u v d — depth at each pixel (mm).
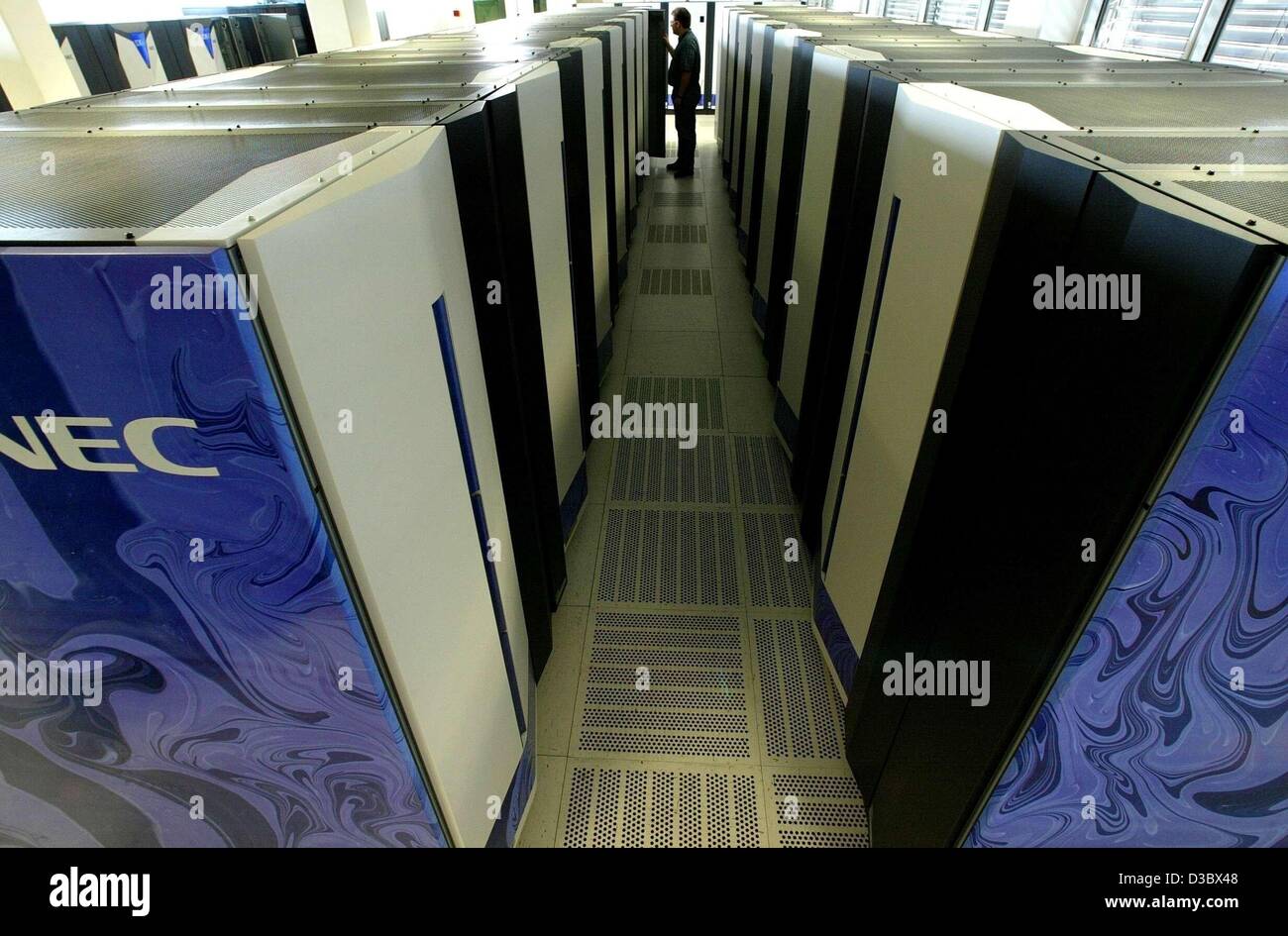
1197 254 746
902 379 1680
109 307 731
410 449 1130
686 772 2109
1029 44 3271
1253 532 752
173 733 1147
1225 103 1641
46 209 816
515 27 5062
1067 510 985
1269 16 2891
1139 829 1010
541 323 2213
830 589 2334
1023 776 1149
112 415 806
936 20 6719
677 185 8320
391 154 1115
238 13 5809
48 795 1245
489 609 1565
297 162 1045
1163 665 889
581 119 2803
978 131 1295
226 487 859
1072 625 984
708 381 4246
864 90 2105
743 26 5727
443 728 1305
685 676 2420
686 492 3326
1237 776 876
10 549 926
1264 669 797
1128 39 3879
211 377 775
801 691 2354
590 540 3055
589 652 2516
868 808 1976
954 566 1372
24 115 1609
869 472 1932
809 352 2842
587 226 2998
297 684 1072
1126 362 868
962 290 1346
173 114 1589
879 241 1894
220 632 1010
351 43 6566
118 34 4098
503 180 1683
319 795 1249
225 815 1292
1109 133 1224
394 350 1062
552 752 2172
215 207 816
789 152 3340
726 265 5949
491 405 1646
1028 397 1112
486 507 1566
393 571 1075
